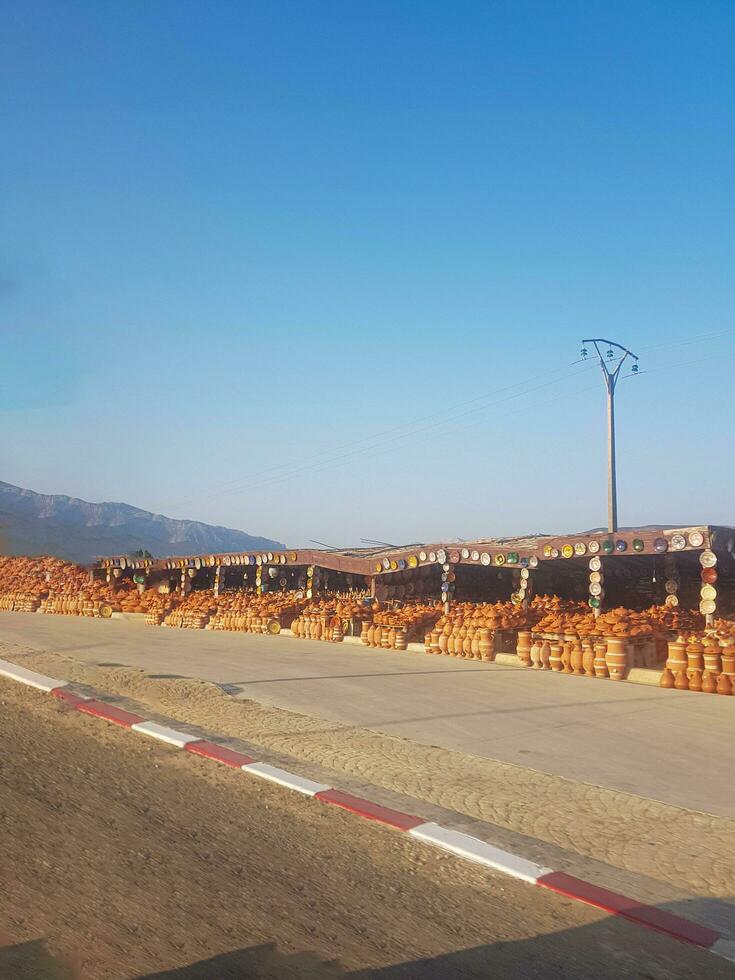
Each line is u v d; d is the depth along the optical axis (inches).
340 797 301.0
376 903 211.6
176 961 176.7
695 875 236.1
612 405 1429.6
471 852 246.7
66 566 1509.6
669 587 898.7
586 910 211.6
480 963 181.0
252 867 233.8
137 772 331.6
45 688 504.1
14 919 193.2
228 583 1413.6
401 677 628.1
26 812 272.5
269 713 463.2
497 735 425.7
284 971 174.1
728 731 443.2
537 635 735.1
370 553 1258.6
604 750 396.2
